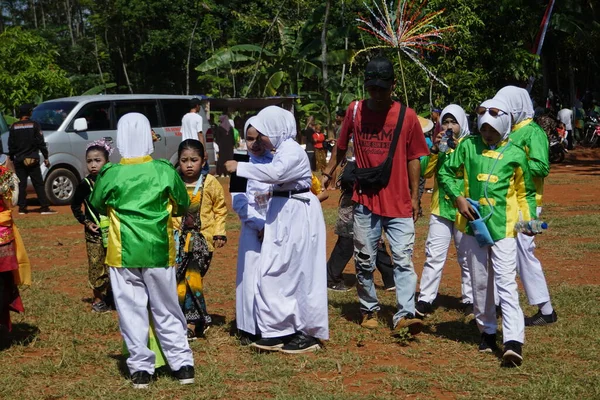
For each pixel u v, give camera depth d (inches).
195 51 1619.1
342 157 265.9
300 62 1073.5
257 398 195.0
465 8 922.7
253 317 238.8
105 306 289.9
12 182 239.0
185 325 209.0
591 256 374.0
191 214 247.6
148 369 203.6
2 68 1225.4
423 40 870.4
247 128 236.8
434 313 282.5
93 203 205.0
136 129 205.3
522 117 254.5
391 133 245.9
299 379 208.5
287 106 976.9
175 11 1608.0
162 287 201.3
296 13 1330.0
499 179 219.9
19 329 264.4
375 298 262.4
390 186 247.4
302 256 230.8
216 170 917.8
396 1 782.5
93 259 283.1
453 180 229.9
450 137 263.4
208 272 361.1
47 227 523.2
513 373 211.9
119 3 1583.4
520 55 983.0
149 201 201.0
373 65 241.0
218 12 1610.5
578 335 246.4
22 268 244.5
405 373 212.2
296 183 231.9
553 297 291.9
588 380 202.5
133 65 1742.1
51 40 1737.2
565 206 559.8
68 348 242.1
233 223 514.6
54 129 646.5
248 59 1135.6
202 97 912.3
